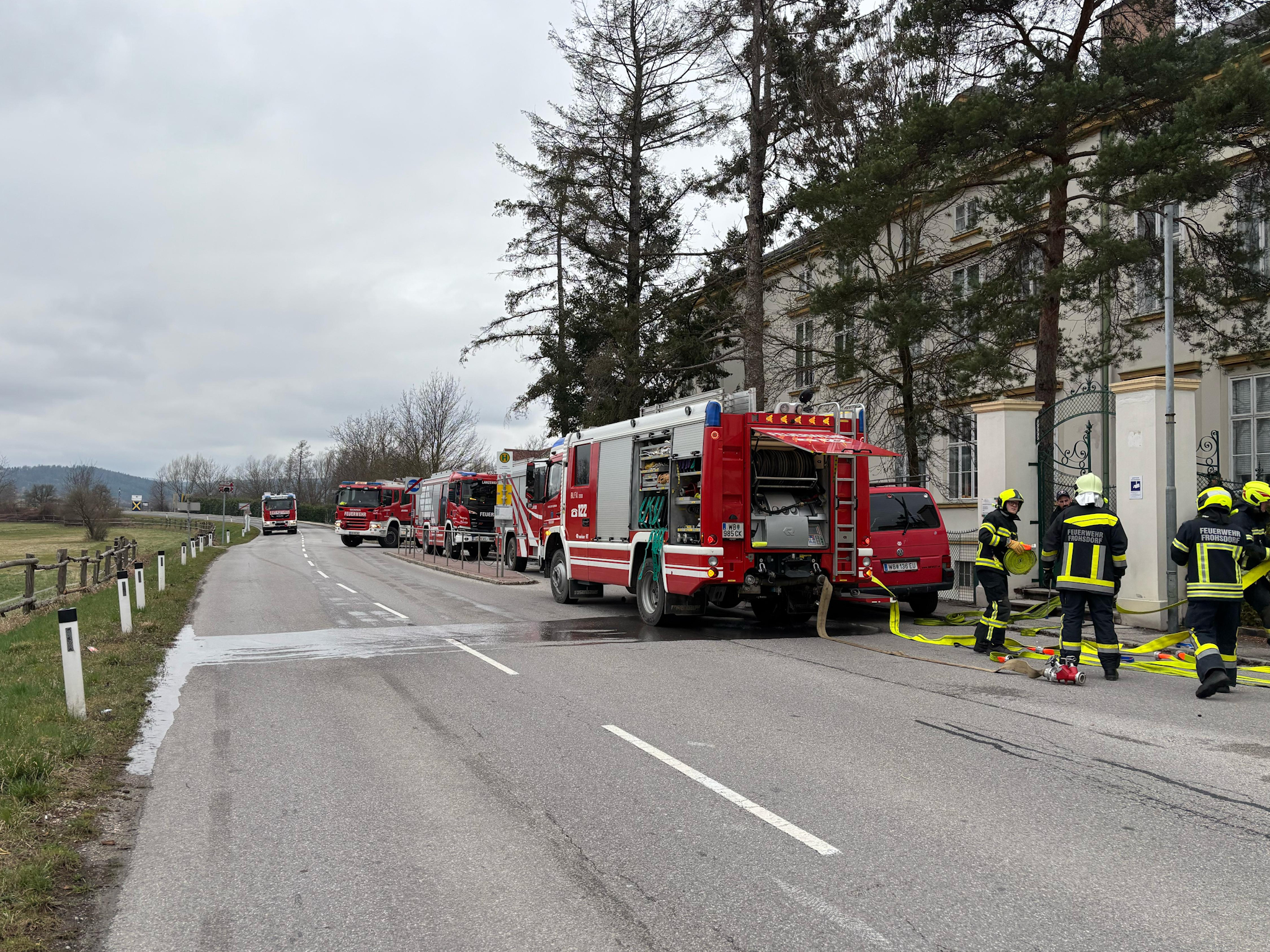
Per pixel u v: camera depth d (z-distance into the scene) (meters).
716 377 29.00
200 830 4.95
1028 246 16.22
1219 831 4.71
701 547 12.20
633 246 29.45
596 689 8.62
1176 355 17.31
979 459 15.42
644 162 29.59
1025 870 4.21
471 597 18.78
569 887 4.10
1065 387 19.52
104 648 11.24
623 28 27.97
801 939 3.55
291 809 5.26
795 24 21.77
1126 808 5.09
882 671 9.57
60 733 6.73
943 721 7.21
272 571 28.05
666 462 13.24
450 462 55.56
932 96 16.09
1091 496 8.98
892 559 13.77
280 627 13.99
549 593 19.98
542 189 29.72
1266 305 14.80
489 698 8.28
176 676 9.73
